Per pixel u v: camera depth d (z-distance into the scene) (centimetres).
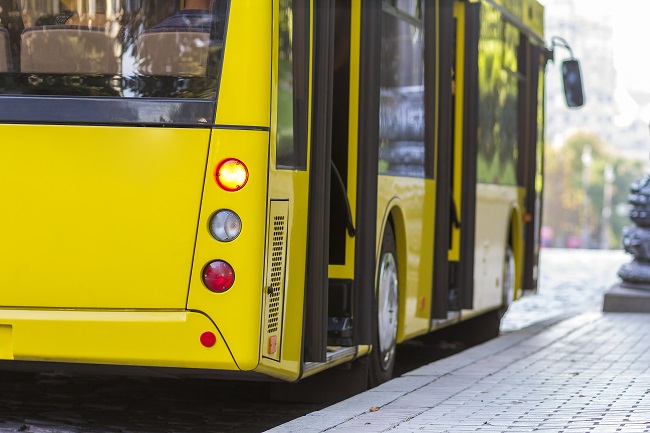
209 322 907
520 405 1040
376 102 1117
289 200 958
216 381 1295
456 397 1082
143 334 910
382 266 1194
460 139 1495
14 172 924
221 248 905
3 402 1113
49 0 929
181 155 910
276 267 938
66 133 920
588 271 4184
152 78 918
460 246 1486
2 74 930
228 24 912
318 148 1005
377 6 1118
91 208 917
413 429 916
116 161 915
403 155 1247
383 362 1222
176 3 922
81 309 921
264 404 1173
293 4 962
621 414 993
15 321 923
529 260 1911
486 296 1638
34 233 923
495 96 1664
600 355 1430
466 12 1492
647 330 1767
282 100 938
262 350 916
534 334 1680
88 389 1214
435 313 1376
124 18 923
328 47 1008
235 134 906
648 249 2166
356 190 1113
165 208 910
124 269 915
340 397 1179
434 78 1349
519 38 1831
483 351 1452
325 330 1009
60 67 924
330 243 1115
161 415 1086
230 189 904
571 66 1947
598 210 17250
